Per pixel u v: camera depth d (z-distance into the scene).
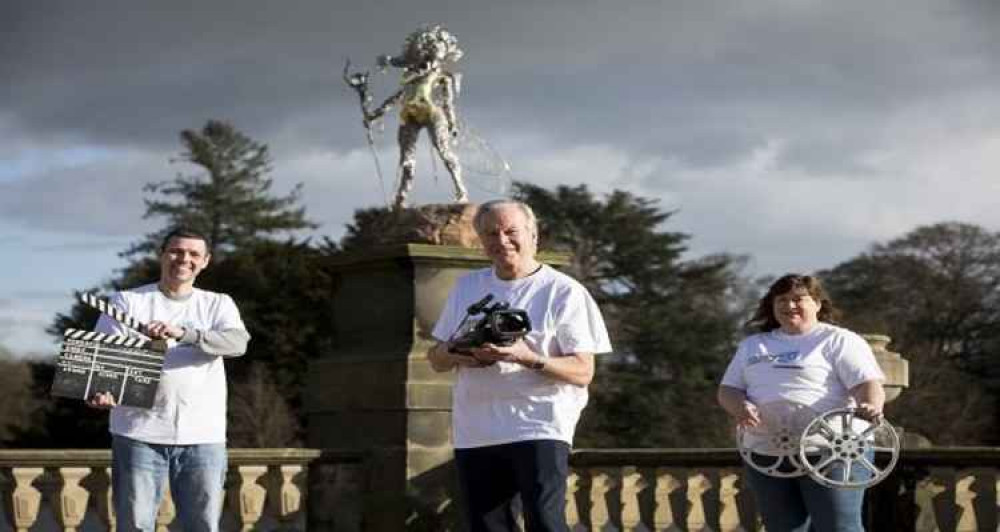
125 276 55.84
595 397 48.91
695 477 8.46
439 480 8.56
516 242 6.06
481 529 5.94
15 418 53.12
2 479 7.42
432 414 8.59
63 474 7.51
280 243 53.25
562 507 5.84
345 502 8.60
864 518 7.77
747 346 6.52
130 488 6.50
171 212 62.06
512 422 5.87
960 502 7.40
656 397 49.16
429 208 9.00
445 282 8.73
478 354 5.79
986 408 51.00
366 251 8.94
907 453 7.55
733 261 55.81
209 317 6.72
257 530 8.35
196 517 6.61
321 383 9.16
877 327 52.47
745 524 8.34
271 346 49.19
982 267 56.56
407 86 9.59
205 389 6.64
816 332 6.41
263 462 8.24
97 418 49.81
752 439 6.43
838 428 6.17
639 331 51.81
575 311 5.98
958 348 55.88
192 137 62.69
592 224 54.56
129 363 6.44
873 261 58.19
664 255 54.28
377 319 8.96
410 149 9.61
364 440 8.79
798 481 6.38
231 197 62.47
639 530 9.53
